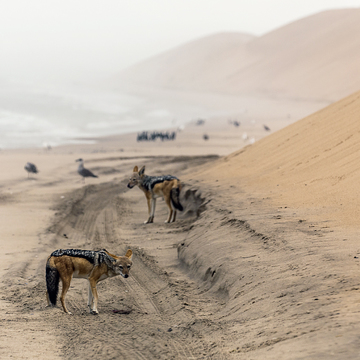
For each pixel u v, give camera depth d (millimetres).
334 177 28766
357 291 13867
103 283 22109
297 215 24031
